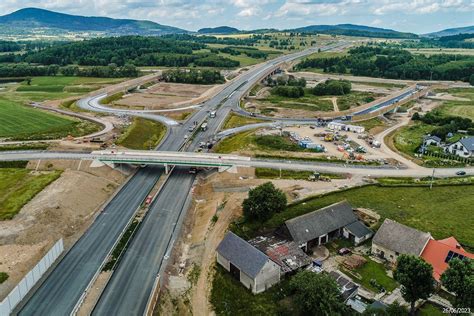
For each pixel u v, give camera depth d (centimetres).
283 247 9300
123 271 8675
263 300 7956
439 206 11794
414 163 15438
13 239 9369
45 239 9575
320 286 7312
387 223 9631
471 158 16200
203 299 8056
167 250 9494
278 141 17025
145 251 9438
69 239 9906
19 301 7644
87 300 7744
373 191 12662
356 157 15638
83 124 19688
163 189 13012
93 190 12381
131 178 13925
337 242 10062
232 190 12594
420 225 10688
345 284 8194
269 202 10288
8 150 15362
